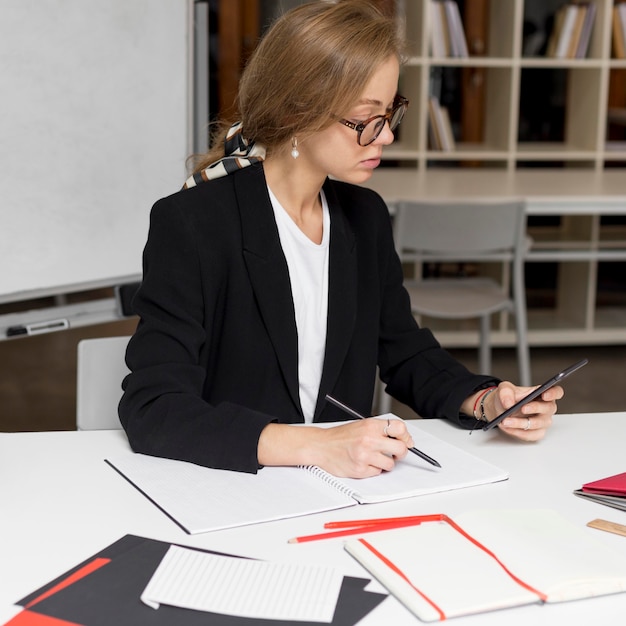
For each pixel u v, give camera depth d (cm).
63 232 244
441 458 135
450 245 330
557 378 140
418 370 165
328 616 93
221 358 154
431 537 109
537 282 528
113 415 176
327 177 164
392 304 173
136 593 97
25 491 123
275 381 155
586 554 104
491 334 441
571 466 135
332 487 124
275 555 106
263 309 152
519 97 520
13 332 239
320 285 158
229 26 497
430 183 409
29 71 230
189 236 148
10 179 231
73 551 107
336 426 139
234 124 160
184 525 112
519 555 103
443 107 495
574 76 493
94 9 241
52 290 244
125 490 124
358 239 166
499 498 123
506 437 147
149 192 261
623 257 395
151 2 253
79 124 242
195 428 133
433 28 459
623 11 474
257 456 130
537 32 494
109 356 176
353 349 163
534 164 552
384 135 143
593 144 478
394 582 98
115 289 259
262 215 153
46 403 380
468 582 98
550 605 96
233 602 95
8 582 100
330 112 140
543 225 521
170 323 146
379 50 137
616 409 378
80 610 94
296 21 142
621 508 120
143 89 255
